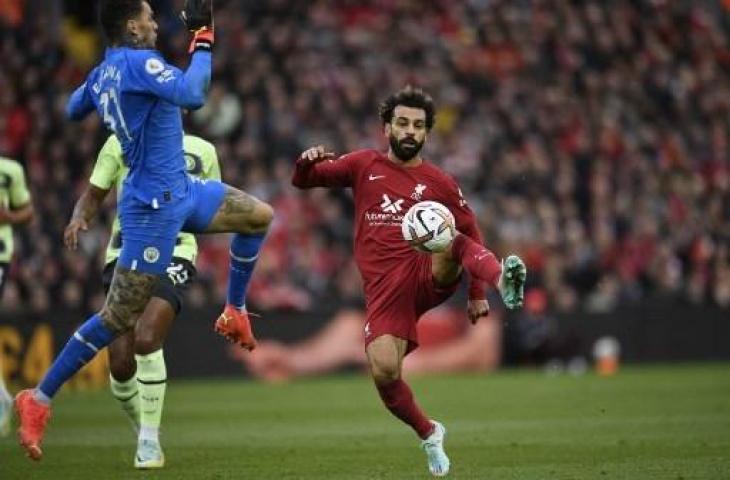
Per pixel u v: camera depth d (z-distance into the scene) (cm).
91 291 6462
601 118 8869
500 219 7681
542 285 7450
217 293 6756
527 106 8794
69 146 7244
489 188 7975
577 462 3148
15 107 7406
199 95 2627
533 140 8531
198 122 7712
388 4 9094
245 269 2978
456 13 9275
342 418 4488
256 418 4509
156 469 3067
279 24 8612
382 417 4519
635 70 9488
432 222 2756
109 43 2723
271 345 6706
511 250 7544
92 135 7338
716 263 8106
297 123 7906
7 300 6347
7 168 3850
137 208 2706
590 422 4209
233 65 8075
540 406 4862
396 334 2803
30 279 6425
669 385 5856
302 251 7200
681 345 7562
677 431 3872
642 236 8044
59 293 6462
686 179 8725
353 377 6769
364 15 8981
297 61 8362
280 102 7919
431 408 4841
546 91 8944
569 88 9081
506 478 2873
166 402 5219
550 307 7338
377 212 2850
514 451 3400
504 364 7288
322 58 8488
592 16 9669
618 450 3391
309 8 8844
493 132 8475
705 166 9056
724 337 7662
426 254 2816
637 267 7931
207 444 3656
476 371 7188
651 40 9812
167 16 8019
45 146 7300
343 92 8262
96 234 6644
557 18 9525
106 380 6216
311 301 7000
